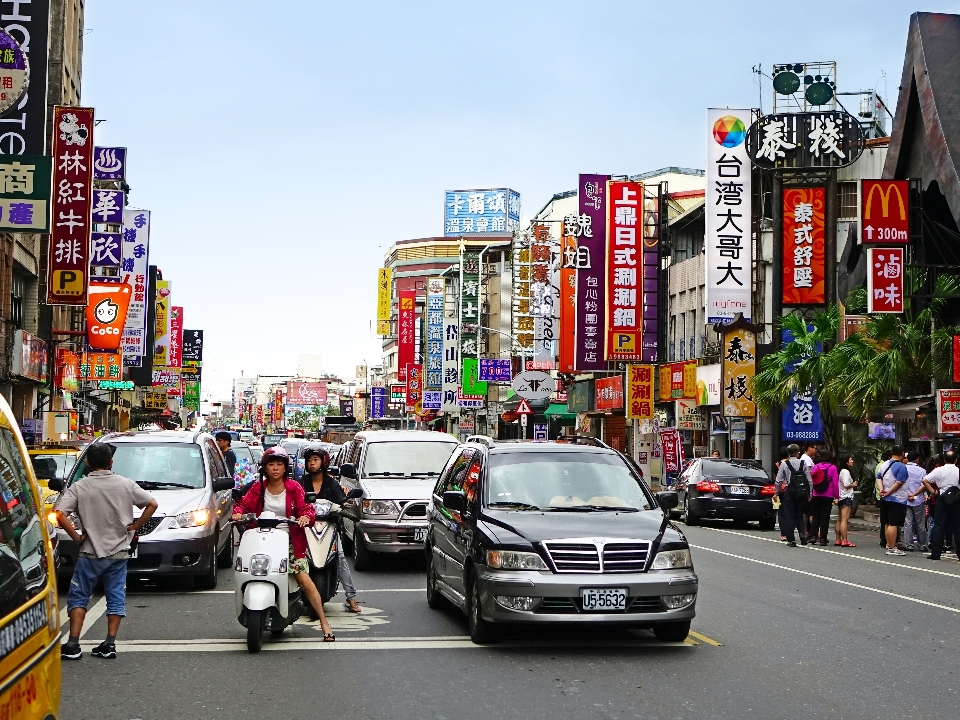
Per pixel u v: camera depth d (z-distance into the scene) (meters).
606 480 11.43
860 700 8.27
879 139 42.75
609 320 46.84
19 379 37.59
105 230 37.66
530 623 9.89
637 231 47.06
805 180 39.47
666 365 48.25
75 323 48.62
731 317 39.78
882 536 23.14
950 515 20.31
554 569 9.91
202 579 15.31
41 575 4.67
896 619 12.48
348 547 19.47
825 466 23.06
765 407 34.09
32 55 21.94
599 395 54.31
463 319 78.75
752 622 12.13
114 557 9.92
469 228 138.50
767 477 28.83
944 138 27.06
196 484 15.75
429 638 10.98
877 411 28.58
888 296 27.16
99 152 37.44
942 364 27.20
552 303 58.31
